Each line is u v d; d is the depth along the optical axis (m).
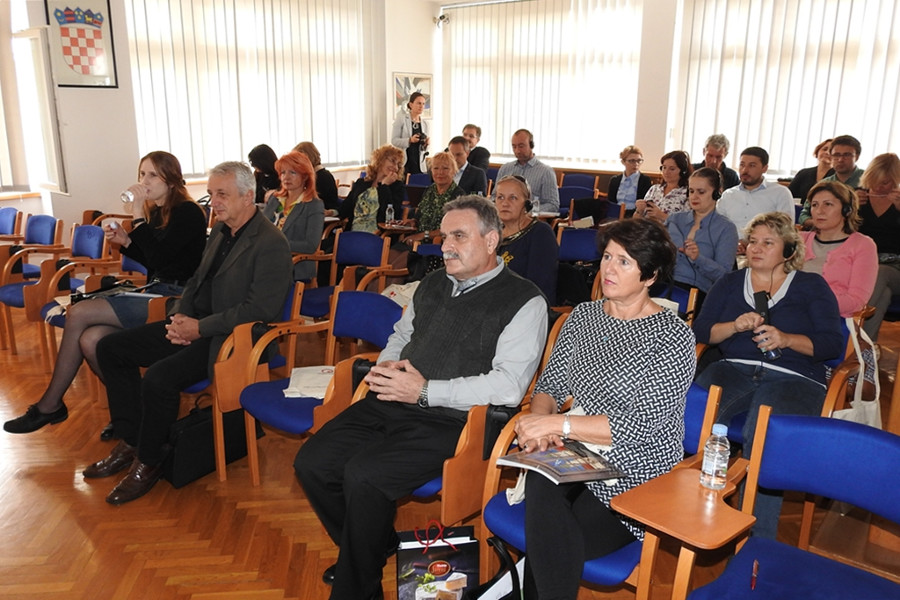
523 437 1.69
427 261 3.95
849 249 2.92
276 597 2.01
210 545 2.26
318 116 8.25
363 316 2.71
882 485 1.44
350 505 1.83
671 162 4.68
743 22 7.02
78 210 5.93
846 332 2.40
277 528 2.37
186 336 2.68
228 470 2.78
